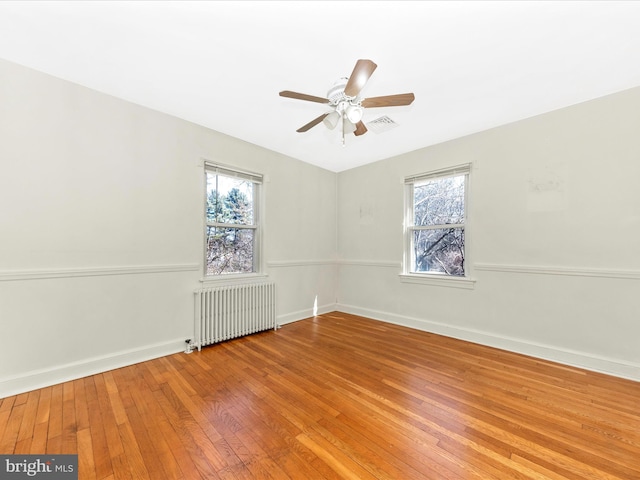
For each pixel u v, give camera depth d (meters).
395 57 1.95
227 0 1.48
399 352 2.88
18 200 2.06
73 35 1.77
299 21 1.63
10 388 2.00
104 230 2.45
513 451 1.49
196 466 1.39
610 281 2.41
